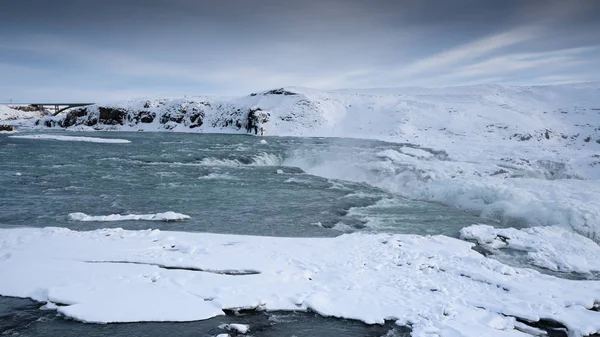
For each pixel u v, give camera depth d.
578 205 16.33
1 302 8.88
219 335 7.82
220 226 15.27
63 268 10.31
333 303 9.23
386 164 27.56
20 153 35.22
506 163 30.91
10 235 12.73
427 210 18.86
